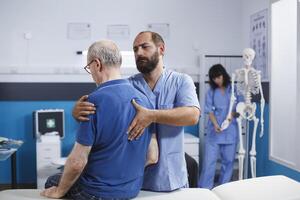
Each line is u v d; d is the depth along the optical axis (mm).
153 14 4719
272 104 3840
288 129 3693
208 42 4785
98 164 1606
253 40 4398
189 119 1671
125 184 1657
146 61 1725
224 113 4070
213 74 4078
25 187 4590
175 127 1796
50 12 4562
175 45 4758
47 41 4570
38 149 4105
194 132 4734
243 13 4738
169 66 4742
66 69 4586
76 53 4609
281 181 2016
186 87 1769
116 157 1597
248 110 3717
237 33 4801
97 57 1589
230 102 3844
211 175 4125
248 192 1896
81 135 1534
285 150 3734
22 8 4523
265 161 4004
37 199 1750
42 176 4109
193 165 2779
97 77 1623
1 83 4504
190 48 4773
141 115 1593
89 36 4629
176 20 4746
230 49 4801
